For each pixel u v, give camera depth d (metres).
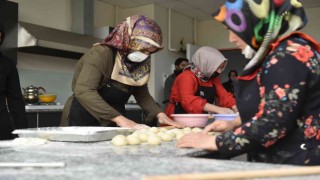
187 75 2.28
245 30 0.97
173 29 5.86
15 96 2.12
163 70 5.59
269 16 0.96
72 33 4.29
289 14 0.97
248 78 1.02
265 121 0.88
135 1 5.27
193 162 0.80
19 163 0.76
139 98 2.01
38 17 4.27
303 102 0.91
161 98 5.51
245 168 0.73
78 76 1.70
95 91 1.60
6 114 2.09
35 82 4.17
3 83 2.04
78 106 1.77
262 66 0.95
